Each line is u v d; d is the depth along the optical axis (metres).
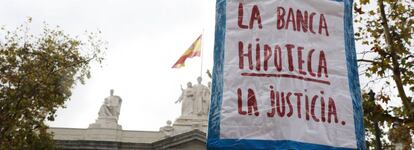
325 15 9.22
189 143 47.69
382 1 16.98
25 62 29.08
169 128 49.34
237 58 8.76
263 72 8.67
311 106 8.57
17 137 29.56
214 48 8.95
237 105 8.48
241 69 8.69
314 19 9.15
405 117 16.94
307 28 9.05
